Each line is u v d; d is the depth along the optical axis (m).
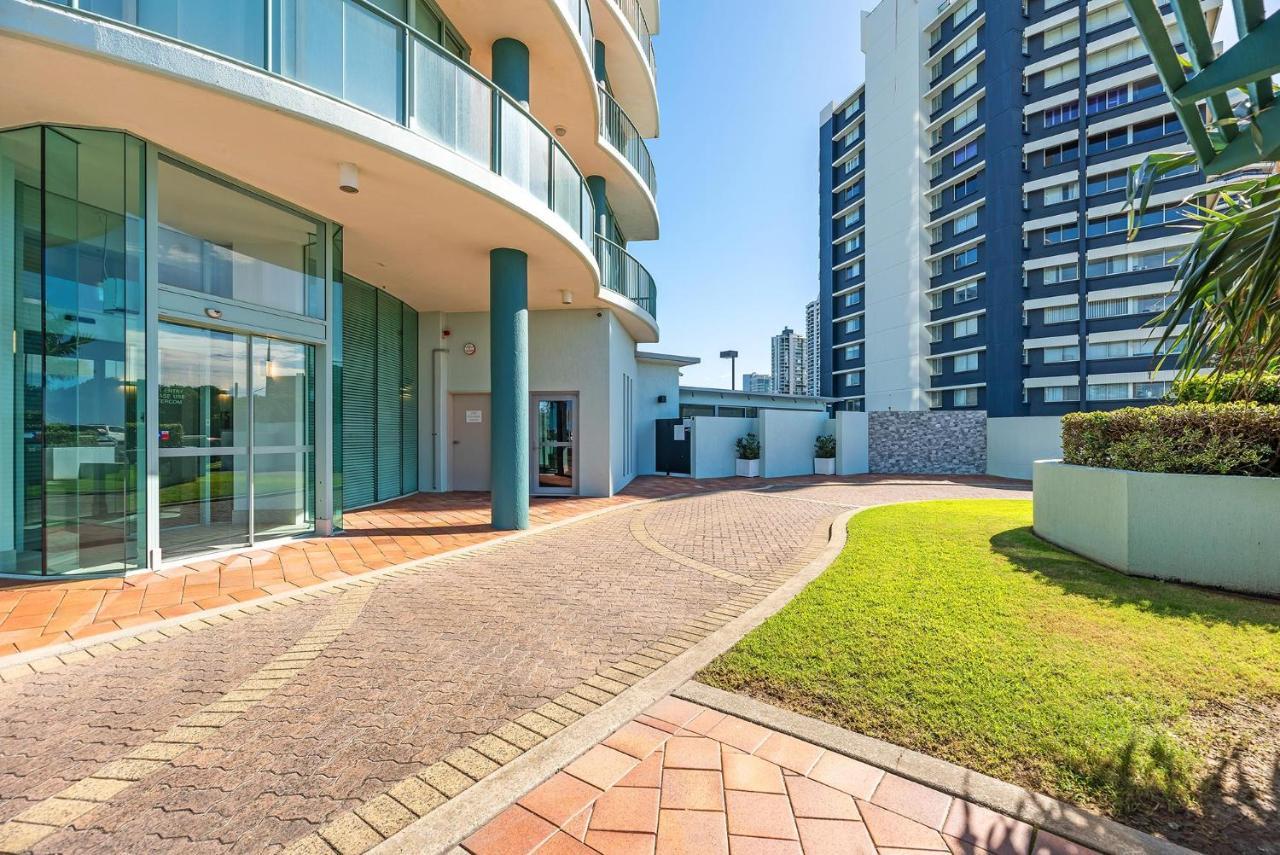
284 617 4.50
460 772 2.45
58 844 2.03
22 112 4.90
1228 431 5.15
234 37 4.63
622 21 11.66
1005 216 30.78
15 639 3.97
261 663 3.62
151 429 5.61
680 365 21.42
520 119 7.10
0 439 5.36
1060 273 29.67
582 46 9.04
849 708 2.88
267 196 6.52
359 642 3.97
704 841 2.01
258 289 6.57
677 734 2.72
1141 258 27.81
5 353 5.34
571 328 12.41
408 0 7.32
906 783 2.31
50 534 5.33
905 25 36.62
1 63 4.18
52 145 5.17
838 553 6.51
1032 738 2.55
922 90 35.78
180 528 6.08
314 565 6.12
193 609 4.63
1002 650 3.51
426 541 7.42
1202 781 2.27
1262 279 2.71
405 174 6.00
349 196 6.58
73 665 3.59
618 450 13.84
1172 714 2.75
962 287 33.88
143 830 2.10
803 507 10.95
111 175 5.30
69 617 4.40
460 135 6.23
